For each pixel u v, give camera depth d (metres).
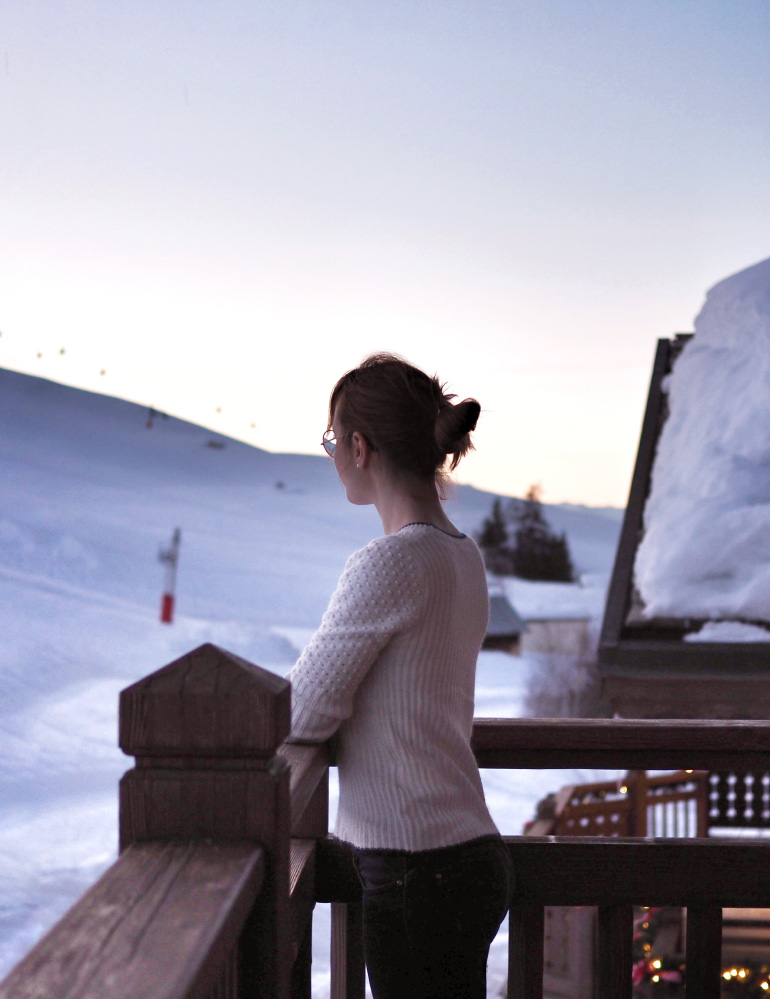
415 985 1.19
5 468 140.00
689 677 5.34
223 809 0.98
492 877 1.23
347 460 1.40
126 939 0.74
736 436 6.85
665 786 7.75
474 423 1.35
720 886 1.57
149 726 0.97
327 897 1.56
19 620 46.62
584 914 5.08
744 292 7.61
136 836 0.98
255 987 0.99
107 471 165.88
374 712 1.23
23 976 0.67
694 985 1.58
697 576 5.92
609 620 5.85
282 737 1.00
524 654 52.34
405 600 1.20
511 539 101.88
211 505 151.62
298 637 57.41
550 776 18.27
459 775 1.24
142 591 79.44
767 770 1.75
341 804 1.28
